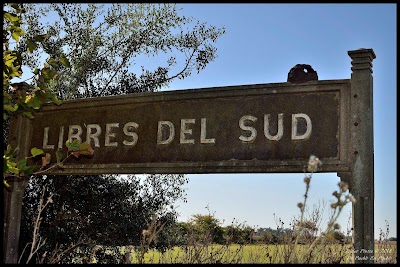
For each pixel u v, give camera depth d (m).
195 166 4.77
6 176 4.95
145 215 7.14
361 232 4.03
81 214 6.93
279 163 4.44
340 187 3.24
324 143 4.33
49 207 6.75
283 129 4.50
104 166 5.20
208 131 4.81
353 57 4.34
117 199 7.03
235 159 4.64
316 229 4.23
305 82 4.48
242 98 4.73
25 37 7.21
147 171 4.99
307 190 3.45
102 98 5.37
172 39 7.72
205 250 4.80
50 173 5.45
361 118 4.22
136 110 5.20
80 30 7.48
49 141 5.57
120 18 7.61
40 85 4.61
